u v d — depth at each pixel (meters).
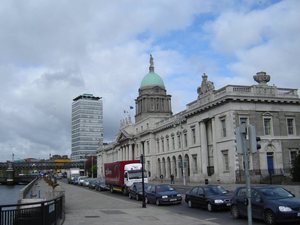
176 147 79.69
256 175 51.66
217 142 58.09
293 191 31.59
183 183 63.50
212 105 58.91
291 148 57.12
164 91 126.44
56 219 16.67
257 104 56.16
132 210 25.78
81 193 48.75
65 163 186.75
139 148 105.12
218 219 20.58
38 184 80.56
